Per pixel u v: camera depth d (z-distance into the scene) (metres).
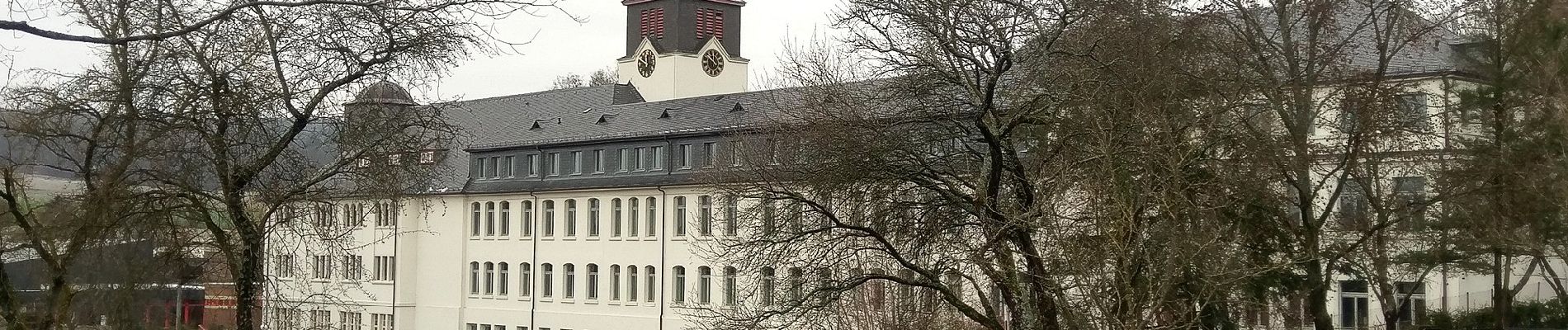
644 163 84.50
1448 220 35.97
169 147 28.94
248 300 29.89
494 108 99.25
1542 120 35.19
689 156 81.81
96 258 30.52
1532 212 35.03
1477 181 35.56
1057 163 32.47
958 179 35.66
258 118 29.28
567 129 91.81
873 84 38.88
